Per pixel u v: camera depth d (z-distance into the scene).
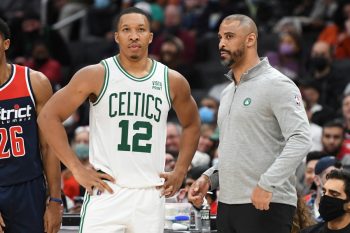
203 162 20.30
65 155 13.04
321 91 26.91
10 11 37.44
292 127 13.04
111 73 13.12
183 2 34.50
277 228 13.27
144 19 13.16
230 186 13.41
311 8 33.03
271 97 13.22
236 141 13.37
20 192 13.72
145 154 13.08
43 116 13.11
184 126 13.74
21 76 13.79
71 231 14.85
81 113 26.61
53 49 33.03
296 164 12.87
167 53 29.75
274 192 13.22
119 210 12.98
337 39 30.62
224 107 13.71
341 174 14.13
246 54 13.52
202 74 31.00
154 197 13.12
